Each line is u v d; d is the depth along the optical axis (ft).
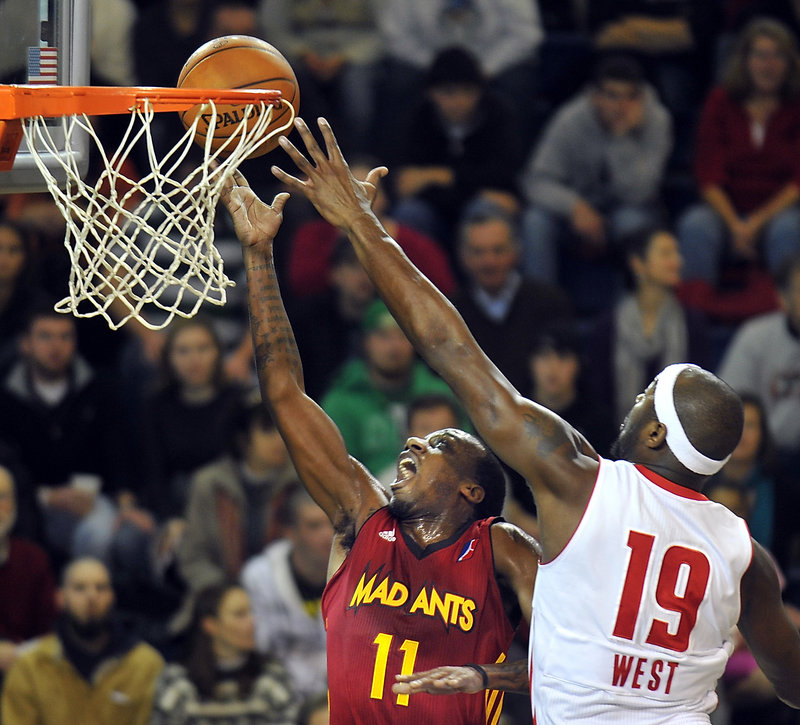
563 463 34.50
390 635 38.37
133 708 67.00
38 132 42.57
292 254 85.61
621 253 84.43
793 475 83.71
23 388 78.89
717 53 107.55
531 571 38.47
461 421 73.36
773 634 37.17
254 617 67.41
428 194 91.56
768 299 93.50
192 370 76.89
